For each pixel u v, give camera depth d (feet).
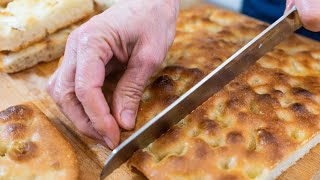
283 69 1.70
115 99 1.49
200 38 1.85
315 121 1.51
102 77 1.46
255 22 1.97
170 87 1.60
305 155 1.52
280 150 1.43
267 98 1.56
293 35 1.87
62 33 1.94
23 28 1.83
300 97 1.58
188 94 1.47
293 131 1.49
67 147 1.47
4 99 1.74
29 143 1.47
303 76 1.68
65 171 1.41
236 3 2.23
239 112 1.52
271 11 2.18
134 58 1.52
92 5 1.98
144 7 1.61
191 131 1.49
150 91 1.61
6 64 1.84
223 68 1.55
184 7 2.09
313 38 2.07
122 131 1.50
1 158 1.43
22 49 1.85
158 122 1.43
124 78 1.50
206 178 1.37
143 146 1.44
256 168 1.40
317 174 1.47
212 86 1.54
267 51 1.65
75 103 1.49
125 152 1.39
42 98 1.74
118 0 1.74
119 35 1.52
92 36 1.48
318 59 1.76
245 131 1.48
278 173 1.45
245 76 1.63
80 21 1.99
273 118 1.51
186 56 1.75
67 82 1.49
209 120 1.50
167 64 1.72
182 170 1.38
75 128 1.61
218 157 1.41
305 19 1.58
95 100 1.43
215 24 1.95
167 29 1.65
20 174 1.40
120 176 1.46
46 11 1.89
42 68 1.90
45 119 1.55
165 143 1.45
